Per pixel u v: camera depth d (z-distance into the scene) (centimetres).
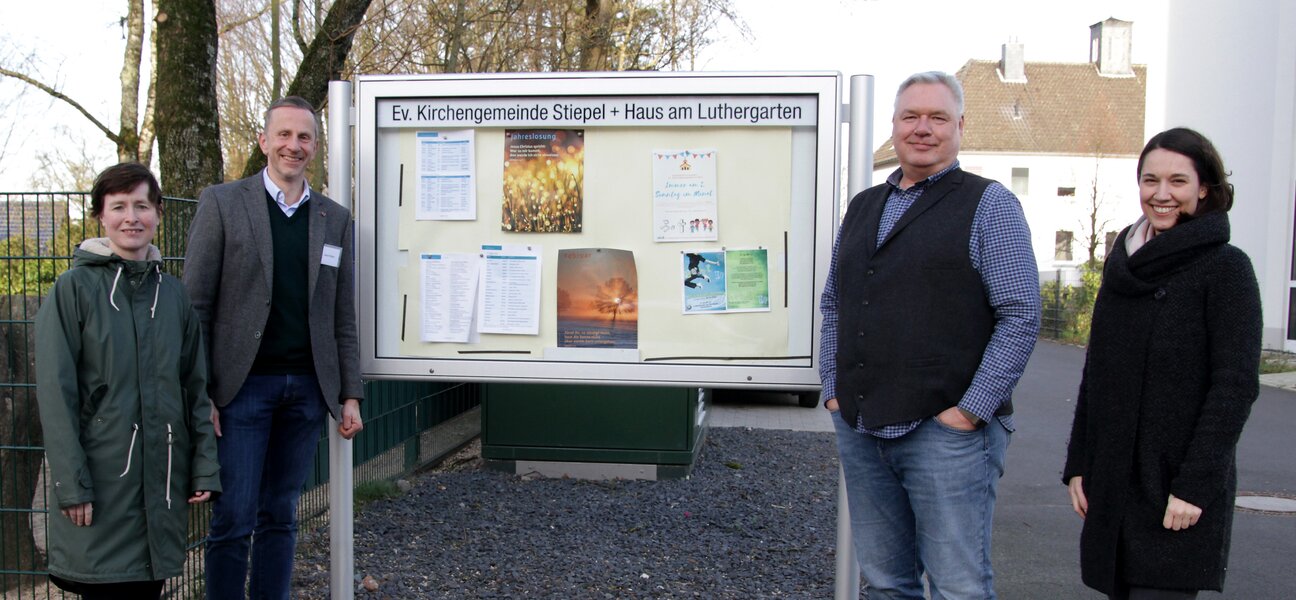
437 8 1116
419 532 549
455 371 378
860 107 349
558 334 374
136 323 301
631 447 711
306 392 355
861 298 295
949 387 279
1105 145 4306
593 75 364
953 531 284
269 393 347
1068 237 4475
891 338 285
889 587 312
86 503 289
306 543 521
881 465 307
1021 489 731
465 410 852
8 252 404
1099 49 4800
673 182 366
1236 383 254
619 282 369
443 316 379
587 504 625
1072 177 4338
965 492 283
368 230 380
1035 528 611
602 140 369
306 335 353
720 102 361
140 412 299
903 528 313
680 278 367
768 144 362
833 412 320
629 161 368
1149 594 267
